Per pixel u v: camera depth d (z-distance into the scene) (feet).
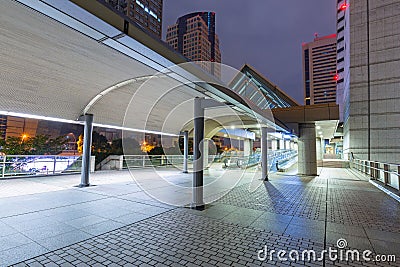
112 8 9.66
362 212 17.04
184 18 300.40
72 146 103.14
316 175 42.42
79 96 25.39
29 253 9.98
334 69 397.80
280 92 74.13
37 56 17.97
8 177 31.35
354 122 72.02
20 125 108.47
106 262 9.32
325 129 57.06
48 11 8.75
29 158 34.35
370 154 68.54
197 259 9.65
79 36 15.15
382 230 13.28
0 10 12.53
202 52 277.64
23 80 21.17
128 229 13.05
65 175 36.27
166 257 9.80
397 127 65.46
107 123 35.12
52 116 27.04
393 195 22.52
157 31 235.61
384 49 69.15
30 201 19.17
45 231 12.53
